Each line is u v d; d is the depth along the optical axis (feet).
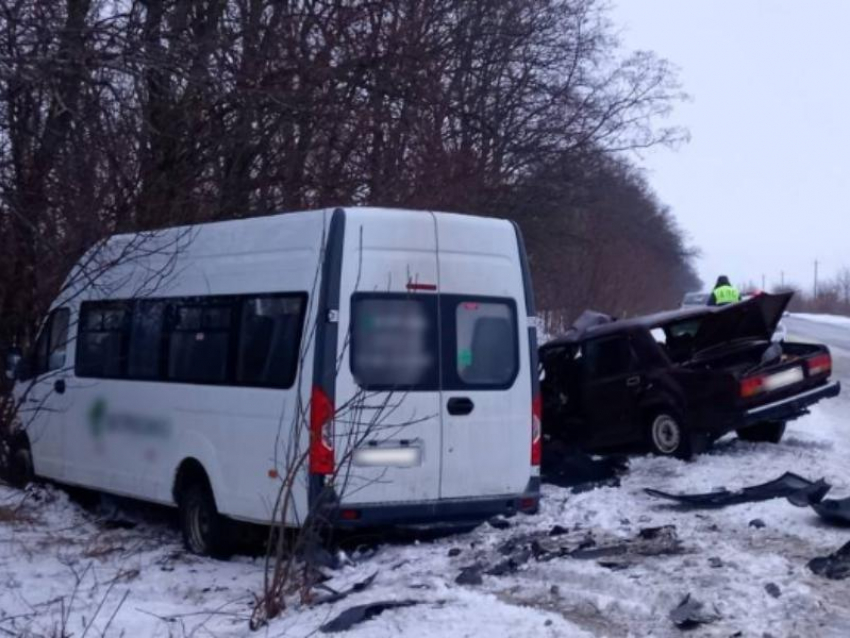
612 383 42.91
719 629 20.76
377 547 29.55
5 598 26.40
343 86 47.96
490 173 61.16
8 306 38.09
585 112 73.92
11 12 27.94
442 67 54.65
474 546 28.07
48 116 32.30
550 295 100.63
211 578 28.27
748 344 43.32
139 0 37.22
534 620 21.31
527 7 66.18
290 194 47.73
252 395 28.73
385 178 49.52
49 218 34.19
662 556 25.90
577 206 79.25
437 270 28.58
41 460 38.27
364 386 27.25
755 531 28.25
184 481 31.50
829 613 21.25
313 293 27.37
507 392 29.40
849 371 91.09
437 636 20.94
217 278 30.63
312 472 26.63
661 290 181.98
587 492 34.68
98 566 29.66
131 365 33.76
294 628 22.44
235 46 42.34
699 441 40.70
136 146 37.78
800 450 42.47
